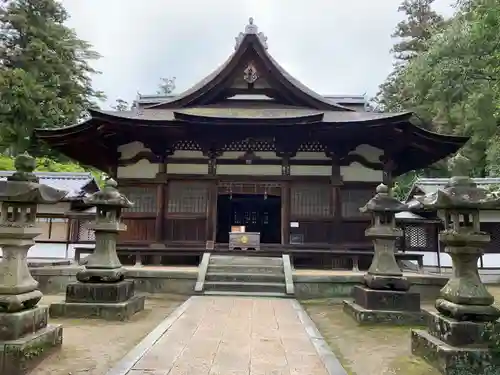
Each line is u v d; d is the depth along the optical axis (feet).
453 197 17.24
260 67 53.36
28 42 106.11
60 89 109.81
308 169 49.85
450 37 54.90
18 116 95.96
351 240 48.21
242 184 49.44
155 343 19.25
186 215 48.67
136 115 48.93
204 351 17.99
